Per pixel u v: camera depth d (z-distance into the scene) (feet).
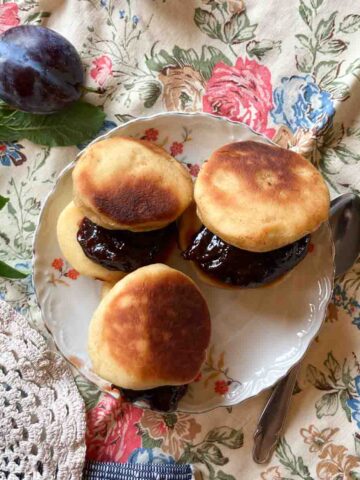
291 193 0.82
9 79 0.85
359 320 0.93
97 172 0.83
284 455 0.94
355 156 0.93
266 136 0.93
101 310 0.85
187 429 0.95
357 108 0.93
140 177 0.84
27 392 0.92
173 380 0.85
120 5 0.95
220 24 0.95
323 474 0.93
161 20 0.95
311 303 0.91
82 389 0.95
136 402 0.89
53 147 0.95
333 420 0.93
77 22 0.95
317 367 0.94
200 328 0.87
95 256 0.87
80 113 0.93
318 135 0.92
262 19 0.94
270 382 0.92
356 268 0.93
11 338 0.93
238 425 0.95
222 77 0.95
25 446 0.91
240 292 0.93
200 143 0.92
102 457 0.94
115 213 0.83
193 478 0.92
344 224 0.92
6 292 0.95
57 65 0.86
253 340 0.93
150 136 0.92
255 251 0.82
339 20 0.93
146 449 0.94
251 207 0.81
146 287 0.84
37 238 0.91
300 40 0.94
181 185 0.86
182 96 0.95
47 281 0.92
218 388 0.92
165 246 0.90
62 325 0.92
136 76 0.95
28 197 0.96
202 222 0.84
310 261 0.91
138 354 0.83
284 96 0.94
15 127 0.93
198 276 0.90
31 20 0.95
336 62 0.93
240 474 0.94
